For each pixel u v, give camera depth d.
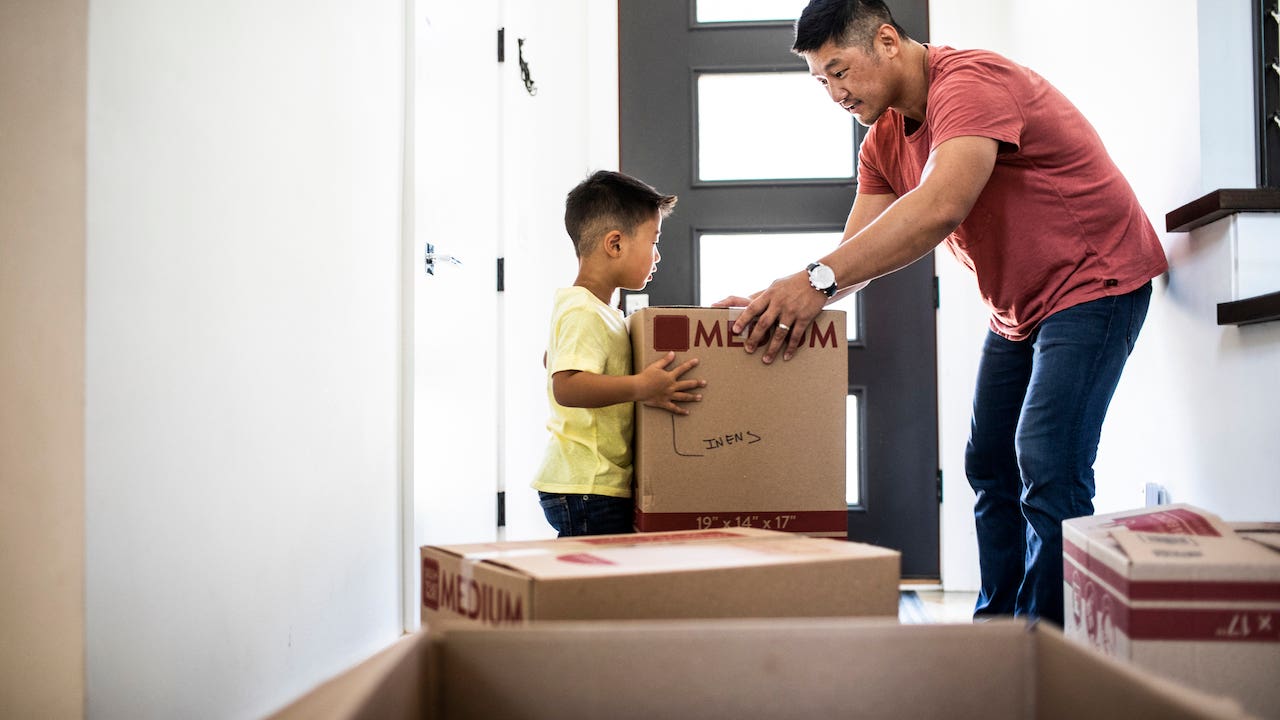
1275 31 1.74
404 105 2.08
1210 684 0.78
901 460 2.90
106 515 0.98
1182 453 1.82
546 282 3.00
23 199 0.96
